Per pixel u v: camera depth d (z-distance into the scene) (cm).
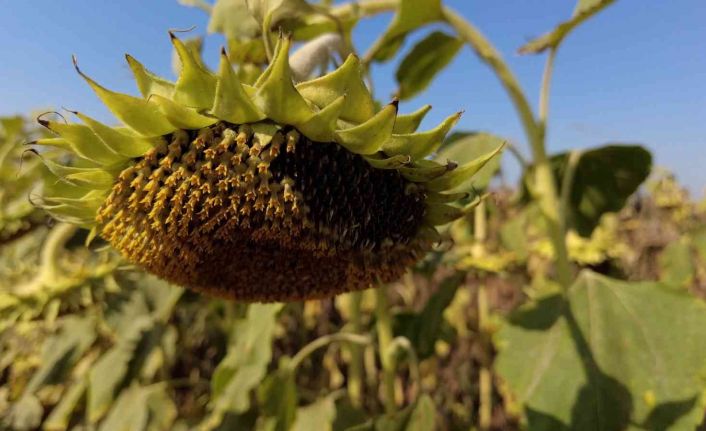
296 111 24
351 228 26
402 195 27
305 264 30
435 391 88
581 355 37
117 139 25
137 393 61
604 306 39
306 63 34
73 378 74
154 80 25
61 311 46
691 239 72
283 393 50
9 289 45
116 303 53
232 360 54
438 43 51
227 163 25
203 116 25
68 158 44
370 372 72
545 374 38
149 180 25
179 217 25
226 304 68
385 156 26
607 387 36
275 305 50
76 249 50
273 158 24
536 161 42
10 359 71
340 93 25
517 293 89
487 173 41
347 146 25
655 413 35
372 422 43
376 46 44
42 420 76
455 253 63
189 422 63
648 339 37
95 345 68
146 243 28
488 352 78
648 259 98
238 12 39
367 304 77
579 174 52
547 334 39
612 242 75
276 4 33
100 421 69
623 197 51
